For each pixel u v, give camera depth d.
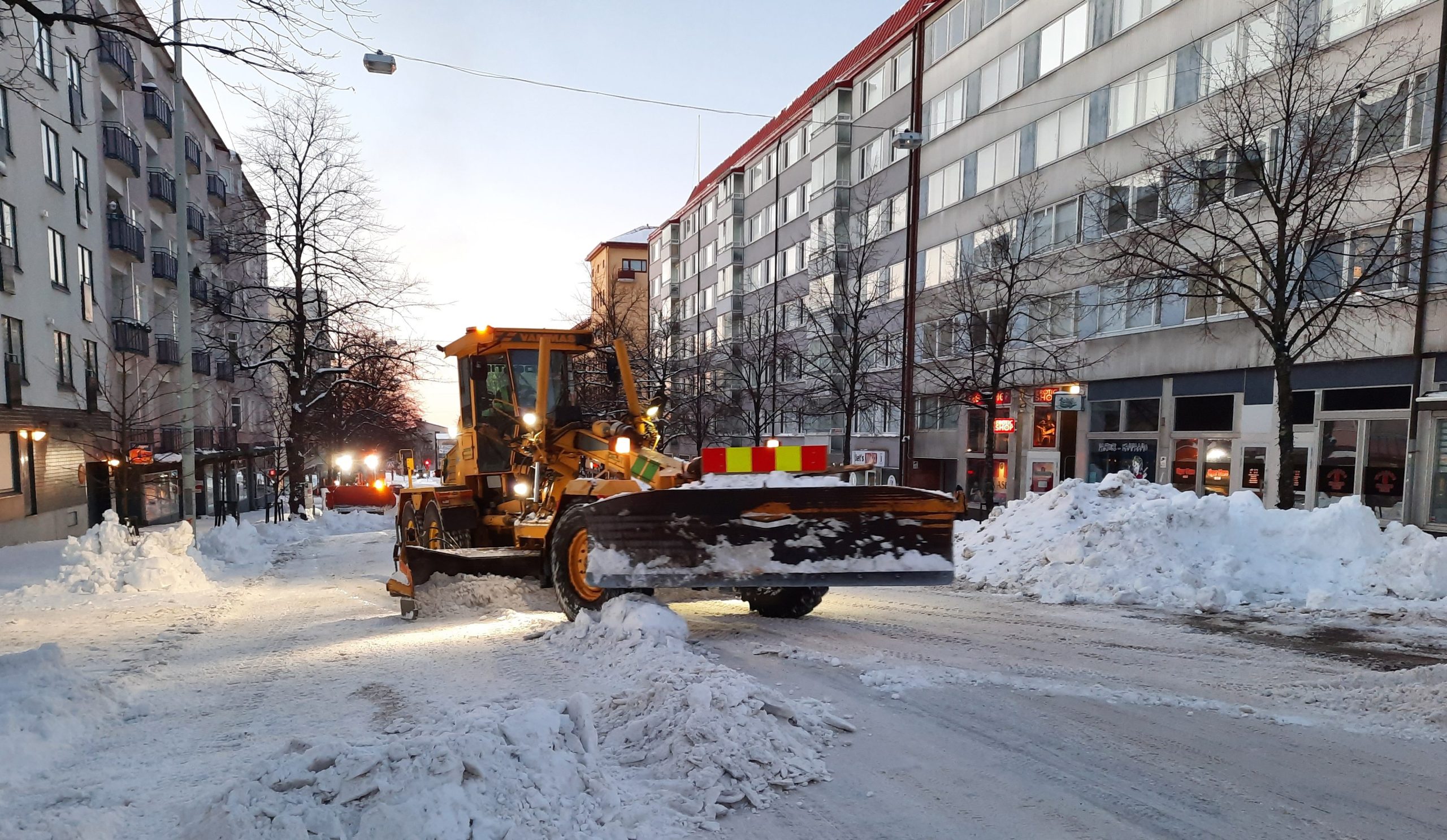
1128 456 20.42
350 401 36.19
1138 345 19.86
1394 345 14.42
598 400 17.59
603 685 4.45
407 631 6.48
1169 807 3.12
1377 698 4.41
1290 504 11.01
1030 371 22.42
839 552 5.45
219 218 37.28
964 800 3.17
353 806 2.54
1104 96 20.62
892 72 29.73
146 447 24.06
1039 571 8.62
